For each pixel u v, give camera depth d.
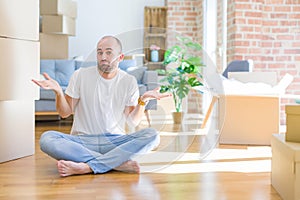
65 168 2.21
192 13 7.19
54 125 4.96
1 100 2.51
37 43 2.80
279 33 5.32
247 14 5.38
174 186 2.02
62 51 6.29
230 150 3.10
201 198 1.81
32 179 2.15
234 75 4.34
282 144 1.84
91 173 2.30
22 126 2.76
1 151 2.57
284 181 1.80
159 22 7.16
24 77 2.69
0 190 1.93
